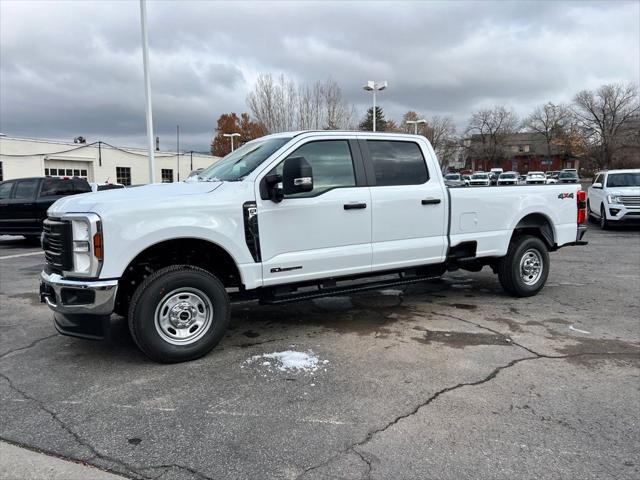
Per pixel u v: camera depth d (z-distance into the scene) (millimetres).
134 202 4082
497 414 3324
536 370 4062
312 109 35219
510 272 6387
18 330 5383
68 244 4043
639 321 5477
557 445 2947
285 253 4719
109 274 3969
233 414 3375
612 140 75562
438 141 78750
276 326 5367
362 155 5203
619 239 12961
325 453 2893
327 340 4879
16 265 9938
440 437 3047
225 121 72000
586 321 5473
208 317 4434
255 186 4562
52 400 3613
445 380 3879
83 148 34531
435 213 5617
